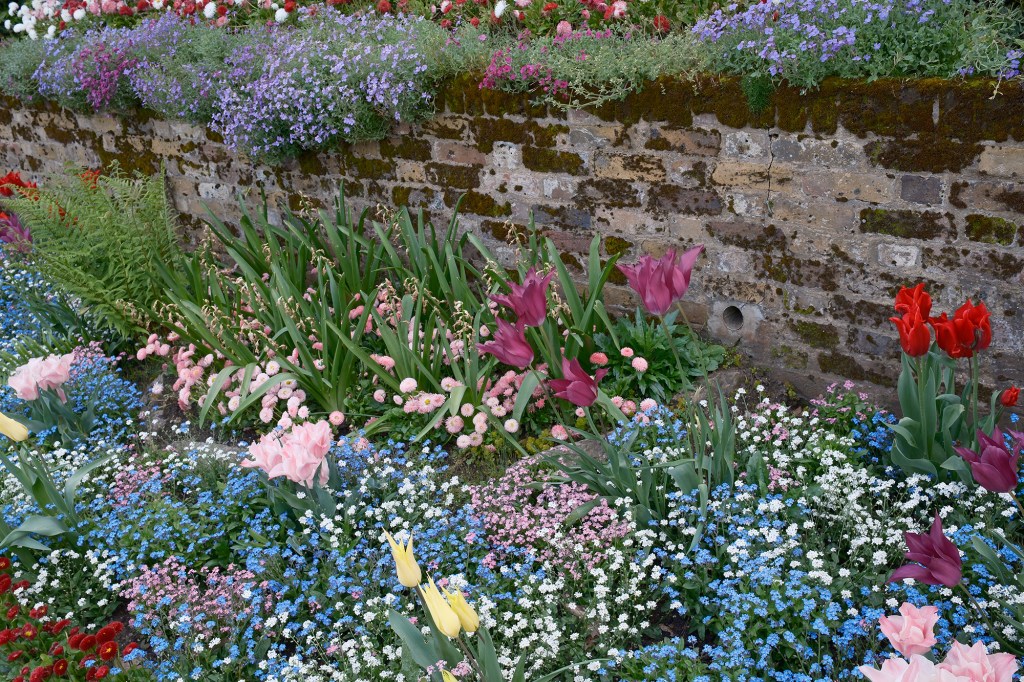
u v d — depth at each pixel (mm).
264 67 5047
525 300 2684
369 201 5059
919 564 2117
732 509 3047
